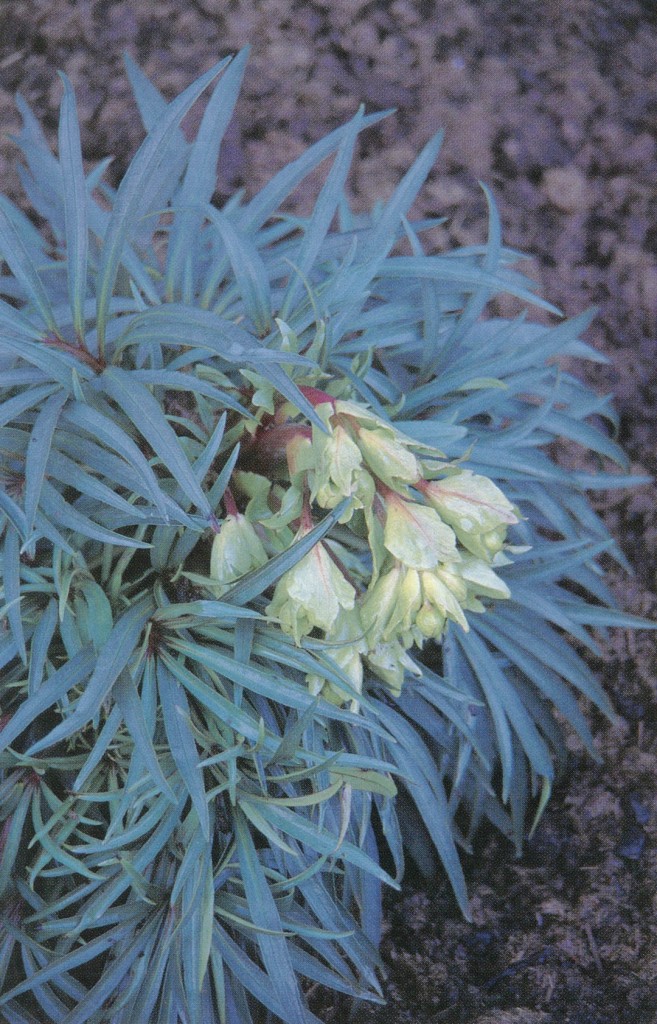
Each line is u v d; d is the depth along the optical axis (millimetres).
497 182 772
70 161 500
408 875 639
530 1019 585
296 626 465
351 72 785
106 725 493
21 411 486
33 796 540
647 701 668
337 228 751
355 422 452
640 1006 585
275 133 769
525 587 595
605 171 784
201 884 530
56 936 564
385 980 591
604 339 750
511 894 625
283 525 478
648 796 643
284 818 528
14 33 773
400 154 771
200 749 547
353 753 562
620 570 698
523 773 625
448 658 582
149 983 527
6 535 501
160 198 595
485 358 584
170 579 535
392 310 575
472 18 803
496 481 606
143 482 473
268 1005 540
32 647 506
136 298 519
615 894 618
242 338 474
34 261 610
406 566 458
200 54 777
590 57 807
